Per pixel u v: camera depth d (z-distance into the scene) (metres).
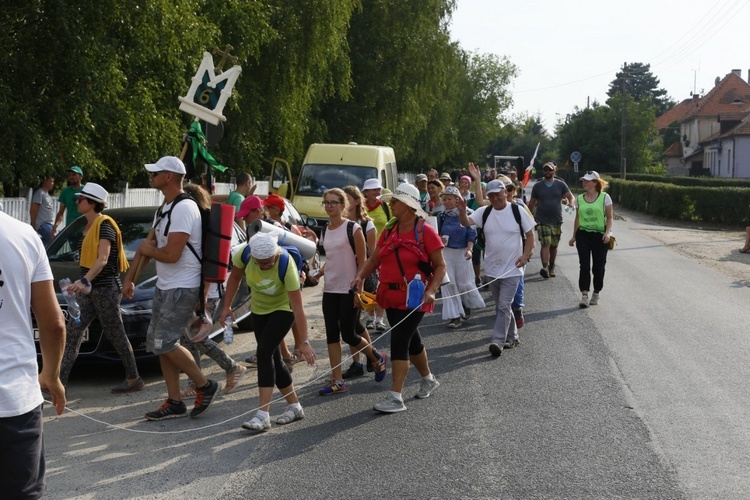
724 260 20.73
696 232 30.66
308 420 6.90
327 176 21.17
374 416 7.00
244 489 5.27
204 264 6.80
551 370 8.58
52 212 14.67
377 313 10.74
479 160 78.81
